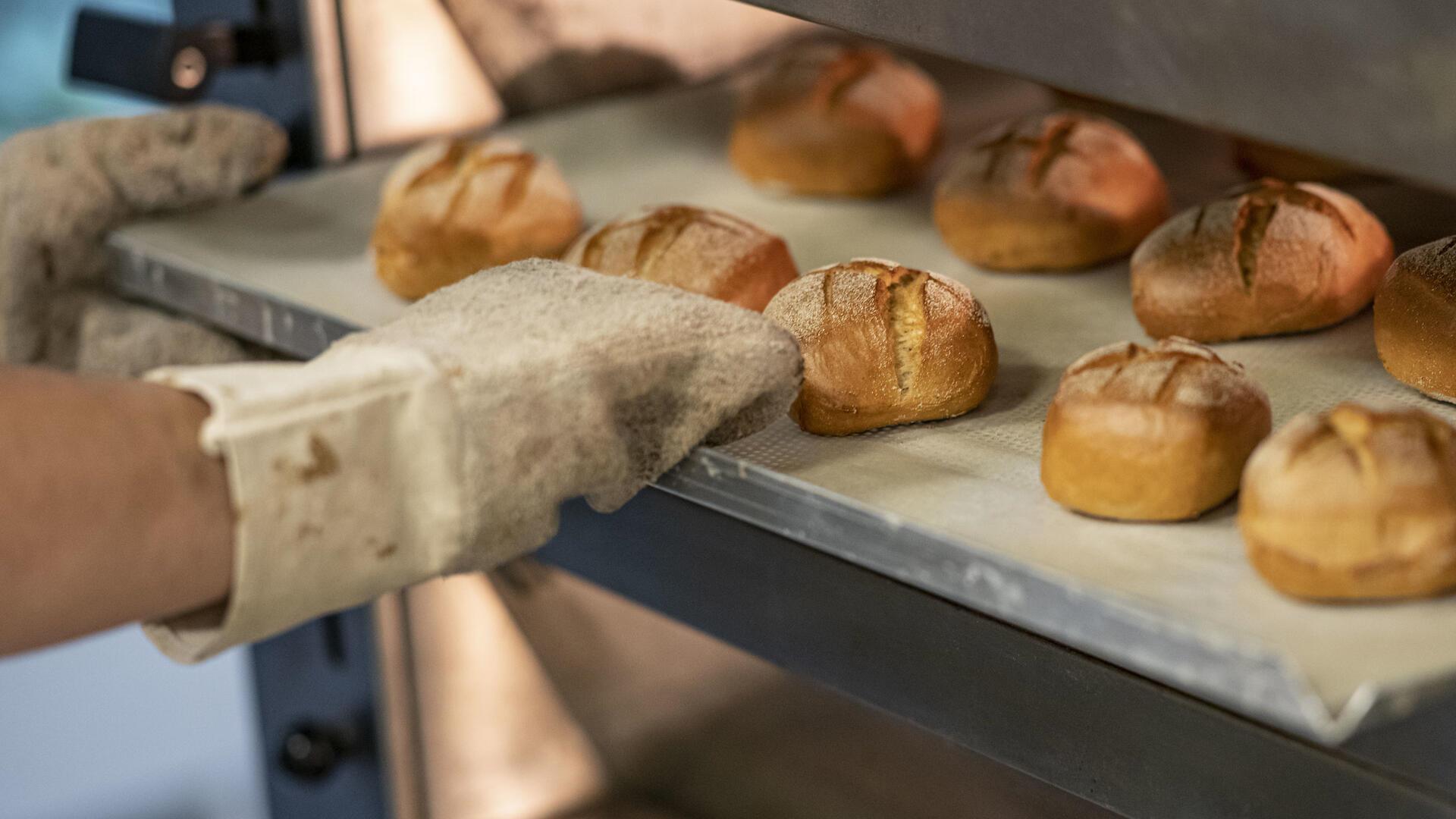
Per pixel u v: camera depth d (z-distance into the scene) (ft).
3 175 4.10
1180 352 3.23
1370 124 2.94
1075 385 3.21
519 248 3.91
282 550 3.03
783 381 3.30
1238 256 3.56
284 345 3.89
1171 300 3.57
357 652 4.40
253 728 5.30
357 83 4.36
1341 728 2.85
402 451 3.10
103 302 4.16
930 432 3.38
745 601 3.55
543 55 4.58
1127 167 3.90
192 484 3.00
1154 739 3.26
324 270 3.98
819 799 4.00
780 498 3.26
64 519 2.93
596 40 4.65
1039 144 3.90
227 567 3.04
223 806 4.96
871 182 4.22
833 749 3.93
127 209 4.18
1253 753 3.19
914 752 3.80
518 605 4.31
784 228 4.12
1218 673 2.93
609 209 4.20
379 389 3.07
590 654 4.27
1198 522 3.16
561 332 3.21
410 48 4.40
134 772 5.18
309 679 4.51
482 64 4.51
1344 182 4.06
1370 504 2.97
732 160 4.36
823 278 3.45
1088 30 3.08
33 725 5.49
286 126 4.39
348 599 3.11
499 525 3.17
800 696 3.93
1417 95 2.91
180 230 4.16
